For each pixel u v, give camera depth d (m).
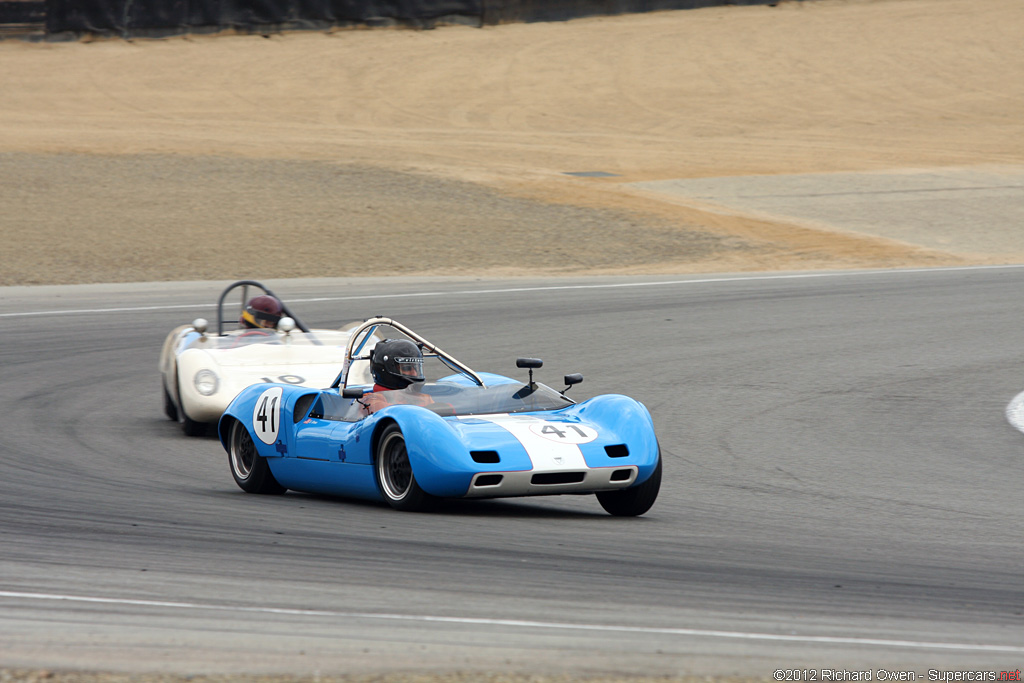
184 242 103.94
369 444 28.70
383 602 19.84
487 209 120.50
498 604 19.84
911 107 194.50
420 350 32.12
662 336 65.38
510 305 76.38
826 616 19.61
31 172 134.50
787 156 158.75
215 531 26.16
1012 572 23.81
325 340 45.31
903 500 32.19
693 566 23.34
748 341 63.88
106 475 34.66
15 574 21.62
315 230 109.69
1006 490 33.78
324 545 24.58
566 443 27.75
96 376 55.28
